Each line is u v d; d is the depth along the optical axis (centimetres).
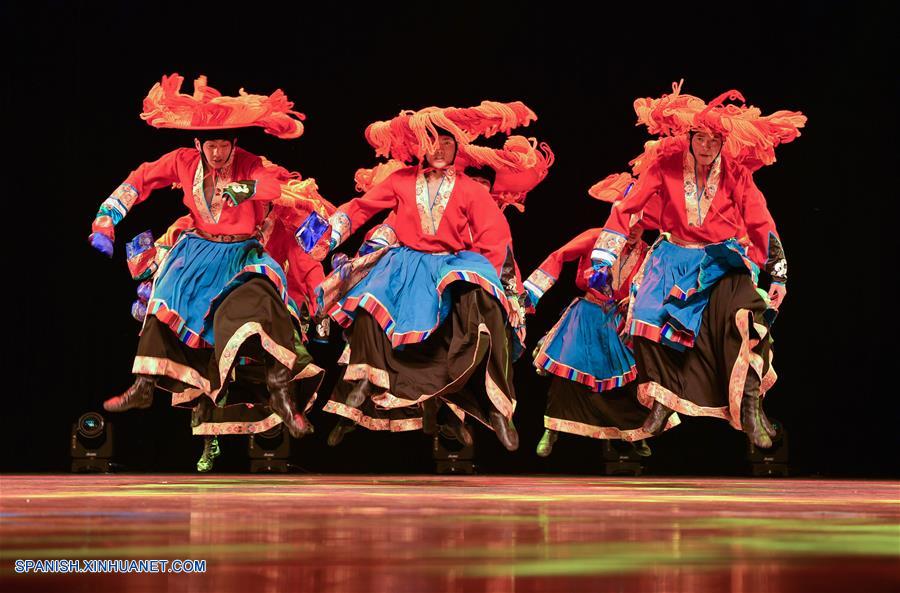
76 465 792
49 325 867
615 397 780
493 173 650
